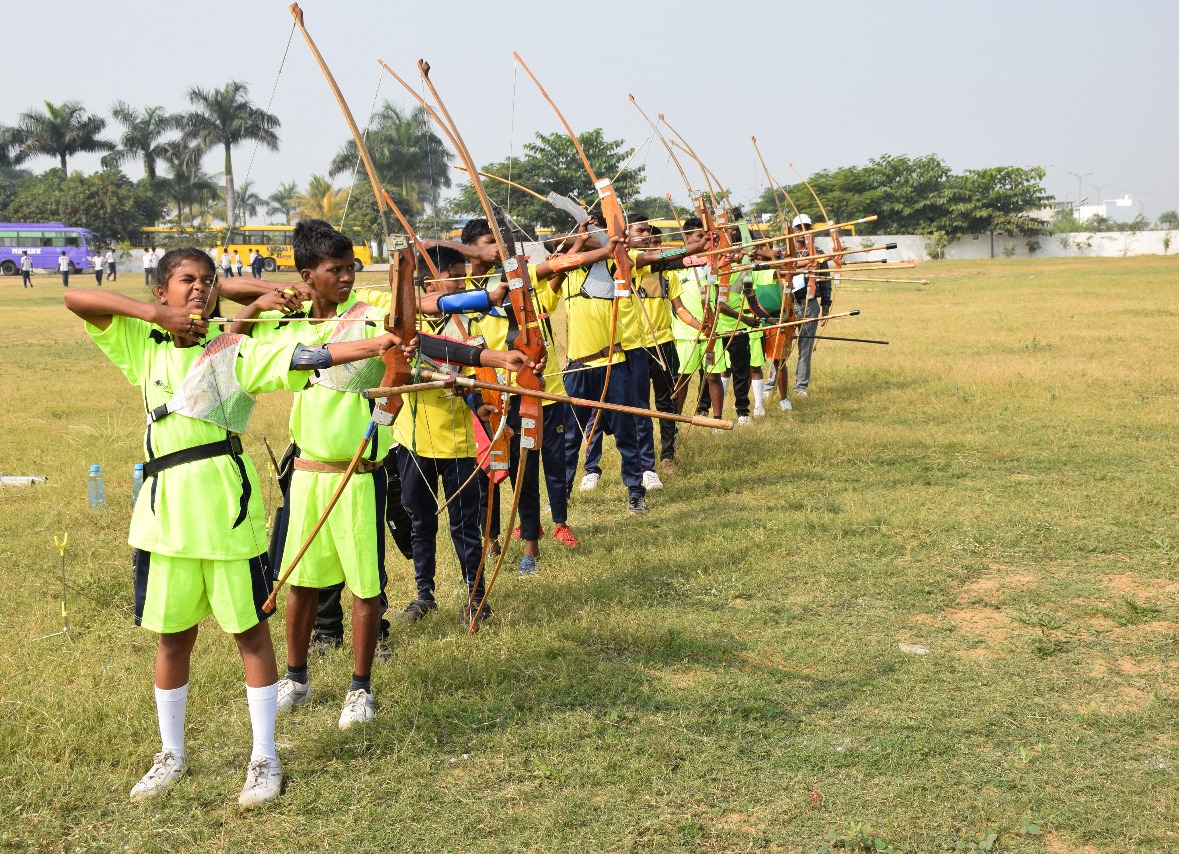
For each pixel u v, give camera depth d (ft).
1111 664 15.90
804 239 34.53
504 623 17.62
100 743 13.67
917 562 20.49
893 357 49.44
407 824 11.96
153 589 12.37
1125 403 35.99
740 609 18.28
